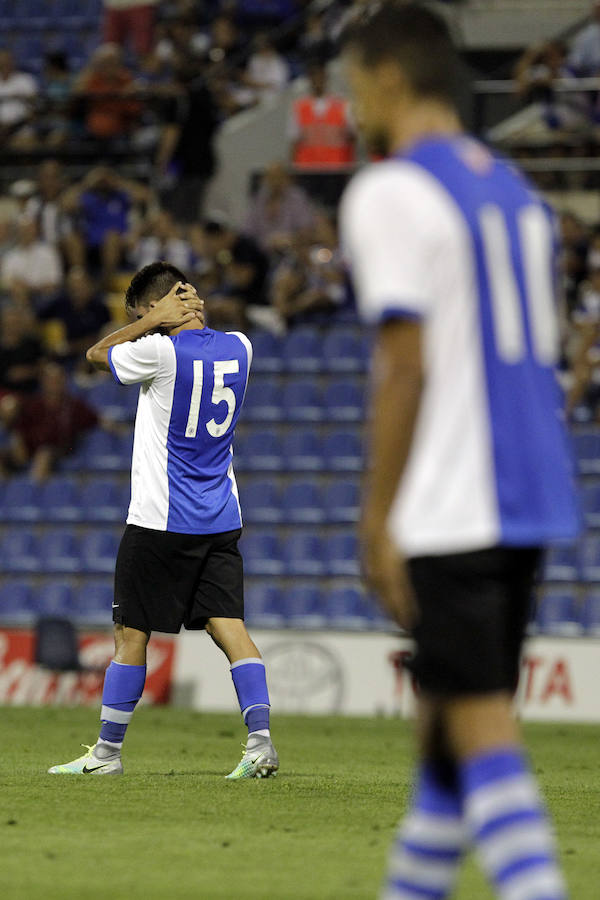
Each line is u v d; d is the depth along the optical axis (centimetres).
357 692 4706
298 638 4778
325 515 5638
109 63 7188
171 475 2255
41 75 8156
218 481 2288
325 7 7444
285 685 4762
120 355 2231
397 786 2223
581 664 4625
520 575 1015
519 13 7494
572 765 2841
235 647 2291
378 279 941
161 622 2270
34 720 3947
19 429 5984
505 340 985
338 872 1388
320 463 5856
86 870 1376
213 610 2295
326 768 2611
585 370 5794
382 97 1062
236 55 7600
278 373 6297
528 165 6731
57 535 5719
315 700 4734
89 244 6819
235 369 2288
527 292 1010
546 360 1028
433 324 966
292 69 7688
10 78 7425
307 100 6869
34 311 6575
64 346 6438
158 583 2267
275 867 1412
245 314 6322
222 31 7569
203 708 4791
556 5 7500
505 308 988
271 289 6606
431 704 1009
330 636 4762
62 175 7131
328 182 6781
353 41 1077
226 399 2275
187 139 7025
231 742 3256
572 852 1541
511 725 984
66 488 5872
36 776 2253
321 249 6556
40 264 6675
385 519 933
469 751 973
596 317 5938
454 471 964
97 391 6366
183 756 2812
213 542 2281
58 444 5966
